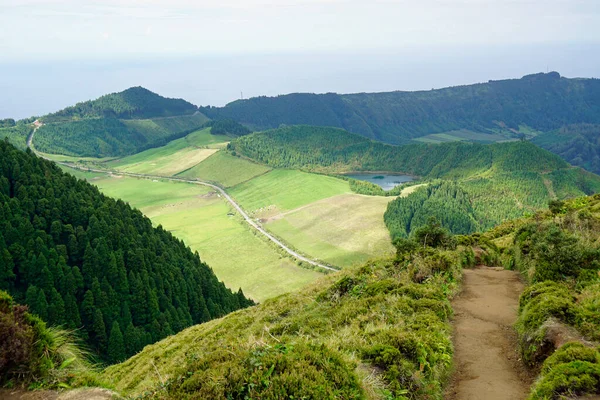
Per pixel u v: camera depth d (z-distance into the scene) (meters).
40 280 58.12
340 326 14.13
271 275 134.00
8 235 62.41
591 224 23.73
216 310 69.81
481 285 17.94
